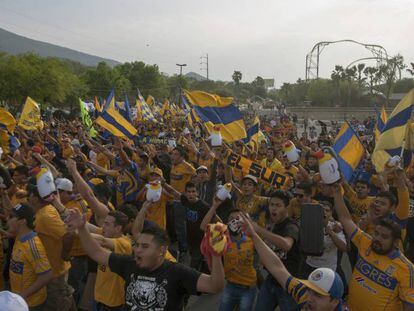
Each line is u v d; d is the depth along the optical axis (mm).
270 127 29438
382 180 7398
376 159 8562
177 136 19516
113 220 5000
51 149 14898
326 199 7547
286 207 5340
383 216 5809
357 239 4527
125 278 3834
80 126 20484
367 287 4340
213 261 3426
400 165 7332
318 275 3420
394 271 4219
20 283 4766
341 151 7754
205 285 3510
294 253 5211
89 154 13953
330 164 4340
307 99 96062
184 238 8742
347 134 7816
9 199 7203
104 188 6789
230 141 11570
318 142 17641
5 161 11172
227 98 11703
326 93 93875
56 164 12203
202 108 11719
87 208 6332
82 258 6199
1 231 6086
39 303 4945
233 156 8953
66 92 52125
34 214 4863
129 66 90812
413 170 8992
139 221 5117
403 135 8367
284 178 8578
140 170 9375
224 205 7398
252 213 7125
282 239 4941
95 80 74062
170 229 9156
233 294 5664
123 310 4898
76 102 58344
